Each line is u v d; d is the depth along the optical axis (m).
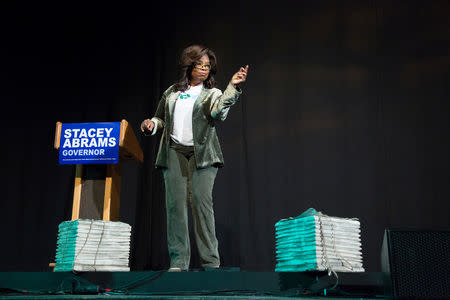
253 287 1.85
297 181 3.07
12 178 3.33
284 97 3.21
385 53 3.16
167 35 3.45
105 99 3.42
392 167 3.00
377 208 2.96
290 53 3.28
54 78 3.51
